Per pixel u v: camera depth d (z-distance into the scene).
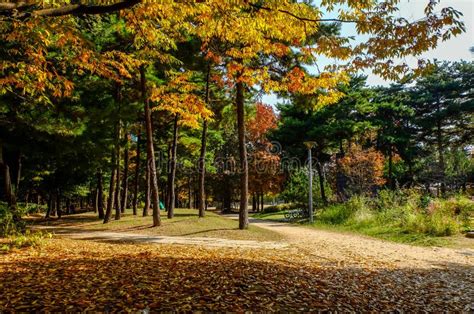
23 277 5.75
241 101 16.67
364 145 40.72
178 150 30.23
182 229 16.88
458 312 5.70
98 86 16.14
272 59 12.17
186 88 12.49
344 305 5.44
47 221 24.47
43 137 14.19
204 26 6.41
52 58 8.96
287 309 4.88
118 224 20.25
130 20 6.62
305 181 30.47
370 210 21.31
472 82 38.34
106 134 16.70
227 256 9.15
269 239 14.55
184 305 4.61
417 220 15.73
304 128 31.92
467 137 41.53
